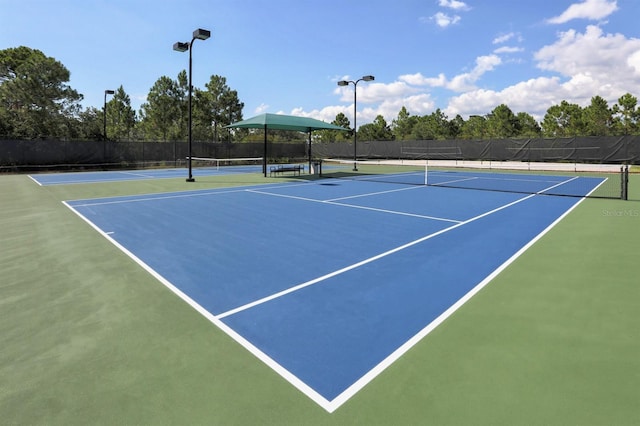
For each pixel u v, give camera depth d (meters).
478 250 6.89
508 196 14.35
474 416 2.59
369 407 2.70
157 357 3.38
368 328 3.92
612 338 3.66
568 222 9.45
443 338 3.70
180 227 8.82
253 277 5.46
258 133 55.59
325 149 44.56
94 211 10.97
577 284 5.14
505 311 4.31
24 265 6.04
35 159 28.06
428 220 9.68
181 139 40.12
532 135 56.16
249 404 2.74
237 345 3.58
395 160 39.38
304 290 4.96
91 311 4.35
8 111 31.77
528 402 2.74
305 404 2.73
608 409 2.65
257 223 9.28
